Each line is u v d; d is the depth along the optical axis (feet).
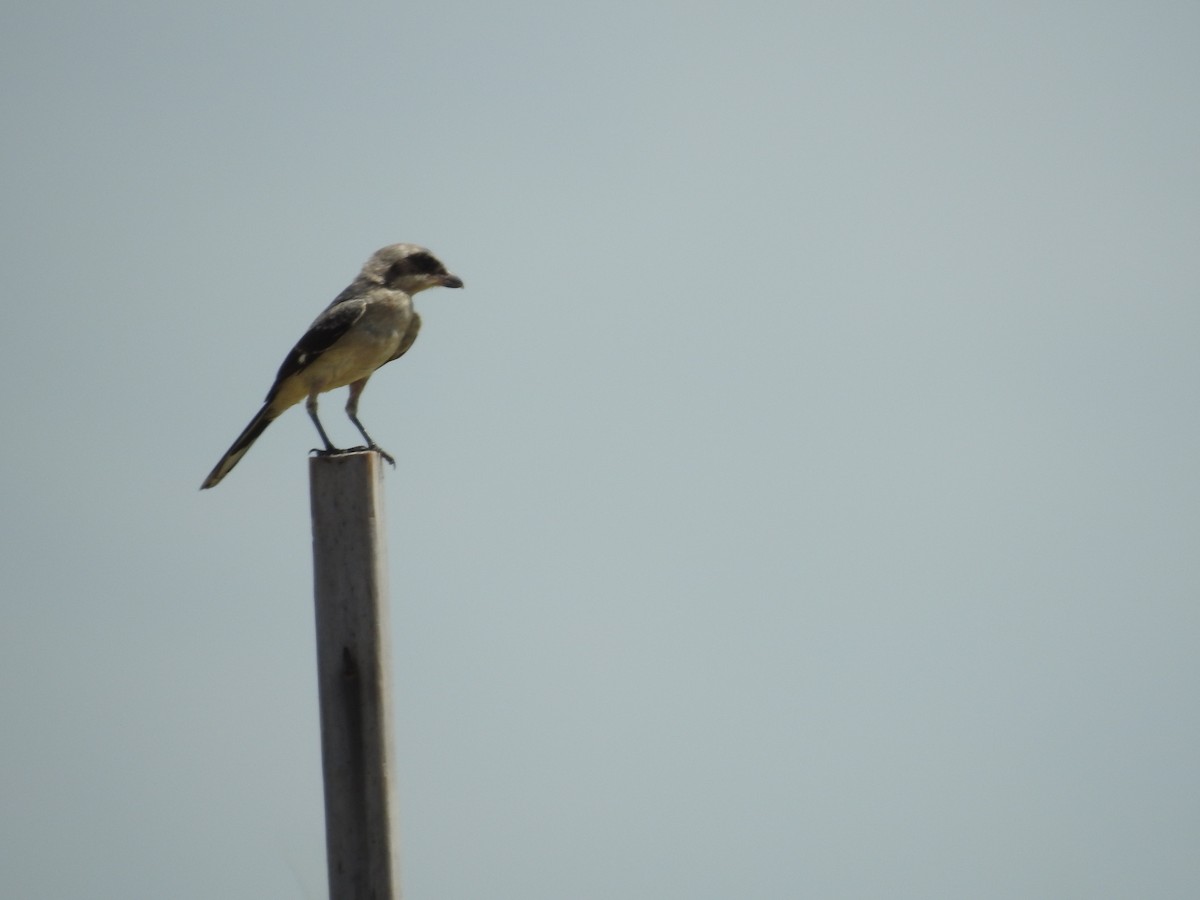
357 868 35.14
